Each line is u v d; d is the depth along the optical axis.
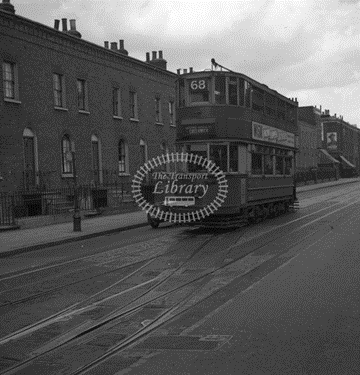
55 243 16.58
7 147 22.61
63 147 26.64
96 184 27.89
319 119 81.31
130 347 6.03
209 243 14.78
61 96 26.61
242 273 10.23
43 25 24.64
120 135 31.61
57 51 26.08
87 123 28.45
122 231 20.11
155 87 36.03
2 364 5.57
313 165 76.00
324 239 14.87
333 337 6.15
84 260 12.81
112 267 11.55
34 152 24.42
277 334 6.33
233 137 17.41
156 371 5.24
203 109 17.31
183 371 5.21
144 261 12.17
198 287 9.16
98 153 29.52
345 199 35.38
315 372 5.09
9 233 18.97
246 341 6.11
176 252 13.38
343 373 5.04
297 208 27.16
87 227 20.59
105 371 5.27
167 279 9.97
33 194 23.22
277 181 22.70
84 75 28.25
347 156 98.44
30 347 6.13
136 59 33.19
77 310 7.84
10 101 22.78
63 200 25.02
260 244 14.18
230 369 5.23
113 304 8.16
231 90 17.64
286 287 8.85
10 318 7.51
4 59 22.50
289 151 25.23
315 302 7.78
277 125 22.58
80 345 6.16
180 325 6.88
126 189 31.05
